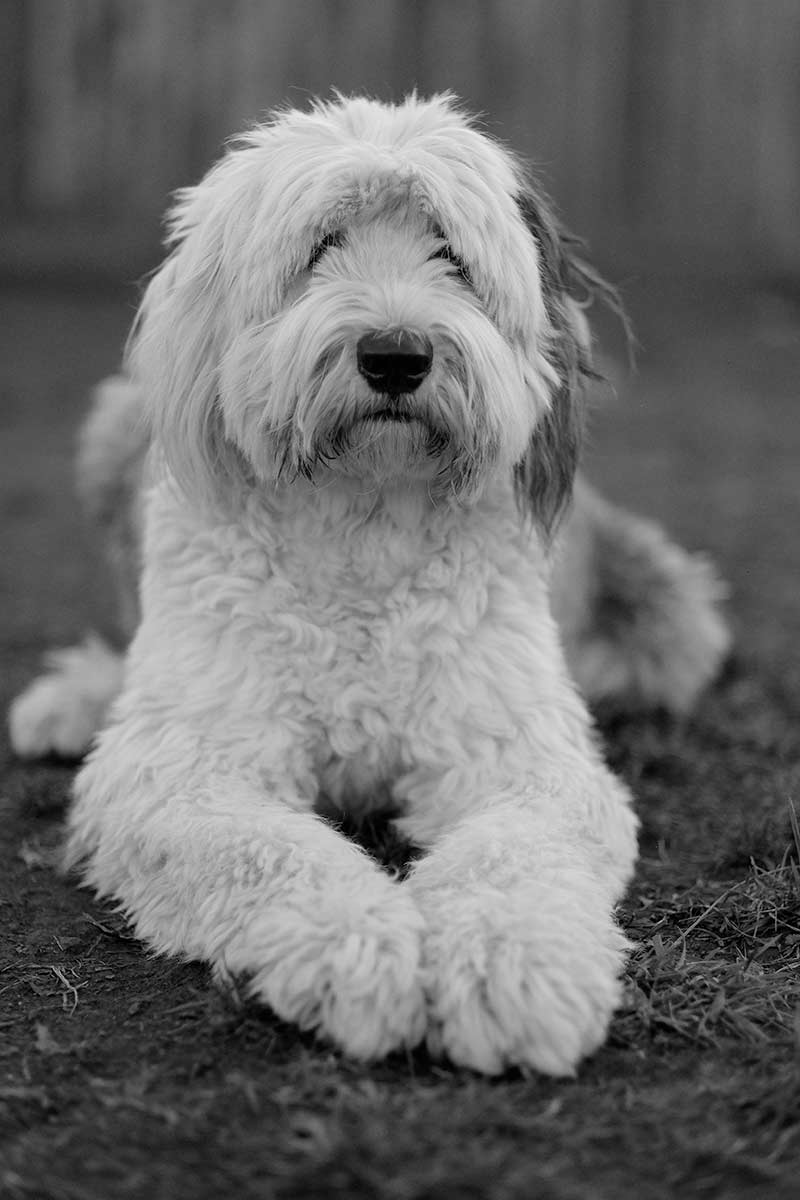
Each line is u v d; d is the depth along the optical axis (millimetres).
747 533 9297
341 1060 2955
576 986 2969
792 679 6395
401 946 3004
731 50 15844
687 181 15992
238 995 3145
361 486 3953
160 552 4191
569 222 15852
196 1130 2670
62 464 10938
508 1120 2676
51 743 5266
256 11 15203
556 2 15484
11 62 15172
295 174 3947
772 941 3561
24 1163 2611
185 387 4133
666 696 6008
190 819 3578
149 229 15375
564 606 5727
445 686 3969
